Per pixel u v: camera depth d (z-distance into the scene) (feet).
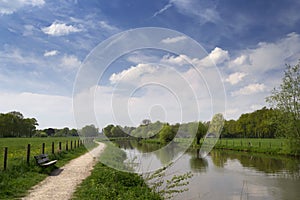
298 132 79.66
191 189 36.24
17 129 227.20
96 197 22.85
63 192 24.23
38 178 30.07
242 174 50.52
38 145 91.71
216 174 48.65
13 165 31.73
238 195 35.47
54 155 48.55
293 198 34.78
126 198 23.24
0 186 23.77
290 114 79.82
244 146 106.52
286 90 80.59
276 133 84.89
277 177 48.06
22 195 23.09
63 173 34.47
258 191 38.06
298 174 51.01
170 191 27.37
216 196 34.12
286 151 83.92
